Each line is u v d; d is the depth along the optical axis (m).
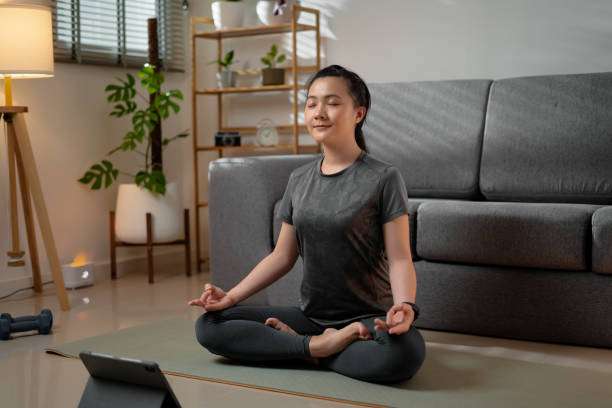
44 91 3.94
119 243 4.16
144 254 4.49
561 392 2.17
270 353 2.36
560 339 2.73
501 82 3.48
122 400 1.71
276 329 2.40
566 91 3.31
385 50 4.22
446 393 2.15
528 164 3.29
